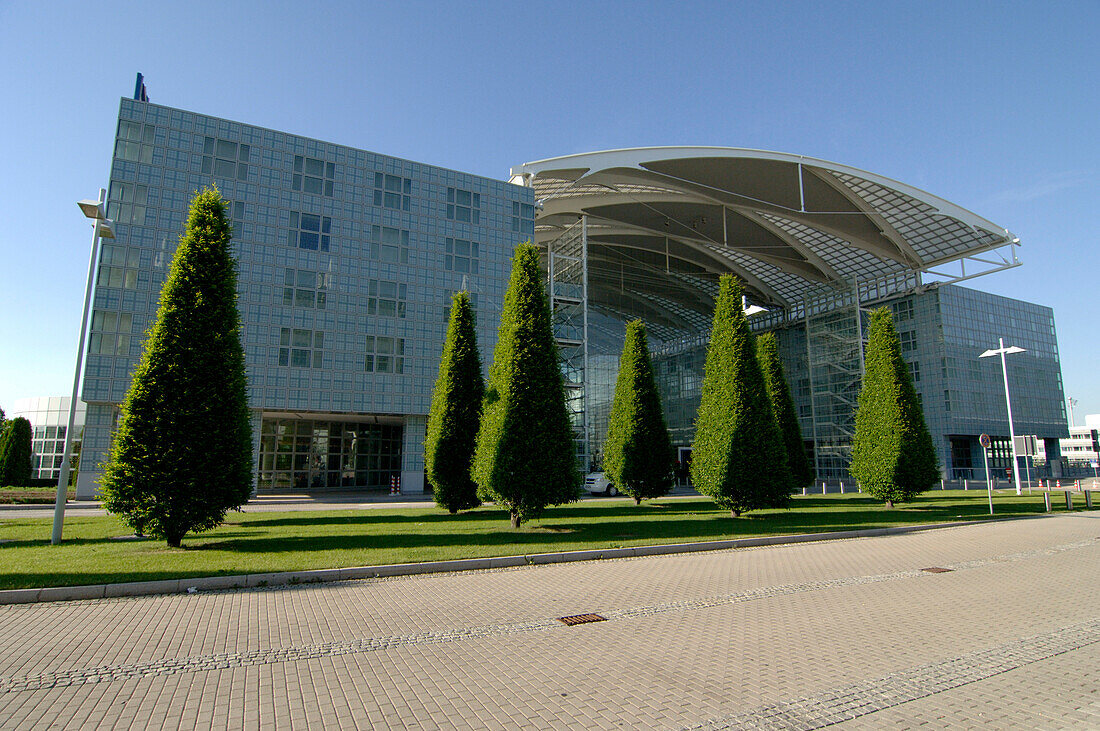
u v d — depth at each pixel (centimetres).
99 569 929
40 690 473
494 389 1705
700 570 1024
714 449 2025
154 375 1249
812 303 5938
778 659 557
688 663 546
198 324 1286
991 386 5362
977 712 436
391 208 3672
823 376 5731
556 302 4281
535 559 1090
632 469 2489
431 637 627
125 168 3016
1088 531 1612
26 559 1034
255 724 409
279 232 3338
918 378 5303
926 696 467
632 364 2600
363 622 684
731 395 2038
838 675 515
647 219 4781
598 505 2669
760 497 1948
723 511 2217
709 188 4200
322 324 3384
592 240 5162
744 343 2089
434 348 3678
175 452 1224
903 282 5241
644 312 7200
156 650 578
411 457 3572
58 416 4766
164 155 3108
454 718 421
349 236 3525
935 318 5219
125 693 468
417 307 3662
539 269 1748
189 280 1305
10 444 3603
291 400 3256
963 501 2722
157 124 3117
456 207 3884
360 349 3469
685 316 7156
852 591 862
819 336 5800
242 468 1362
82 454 2817
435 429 2150
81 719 418
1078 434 9469
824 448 5606
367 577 958
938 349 5172
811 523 1722
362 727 404
